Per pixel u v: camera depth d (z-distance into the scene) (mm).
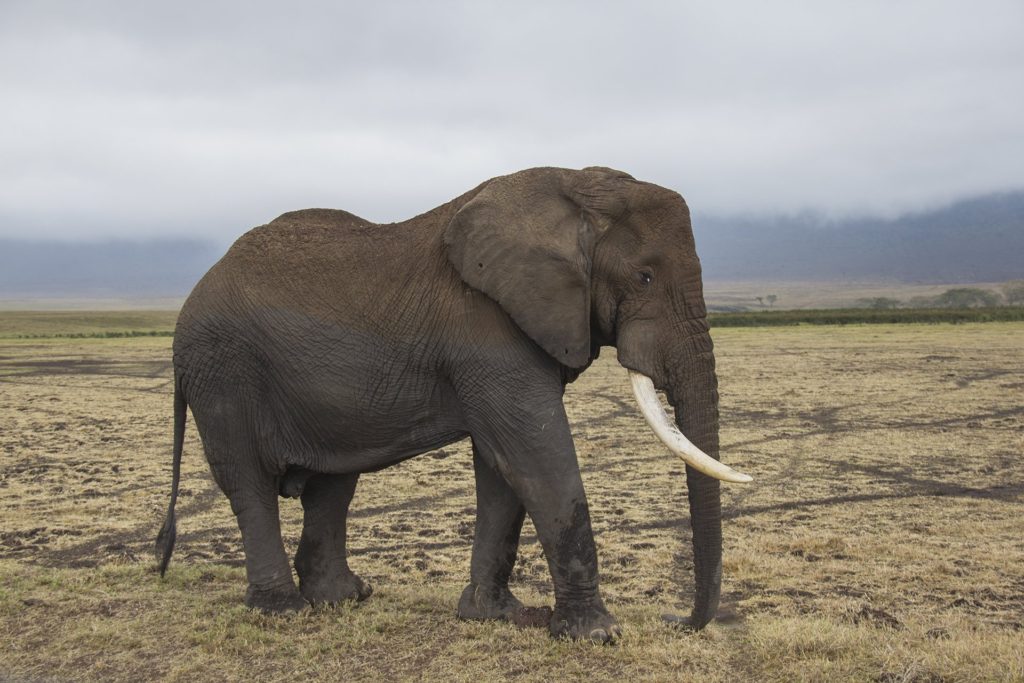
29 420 20500
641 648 6008
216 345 6895
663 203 6359
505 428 6270
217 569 8328
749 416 20609
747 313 87250
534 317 6121
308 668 5883
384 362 6562
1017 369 30484
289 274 6848
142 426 19500
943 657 5727
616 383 28672
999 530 10055
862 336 51344
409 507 11672
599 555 9125
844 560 8836
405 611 7082
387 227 6867
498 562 6875
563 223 6273
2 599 7176
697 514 6219
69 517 10859
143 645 6316
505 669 5789
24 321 118562
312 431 6836
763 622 6609
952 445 16281
